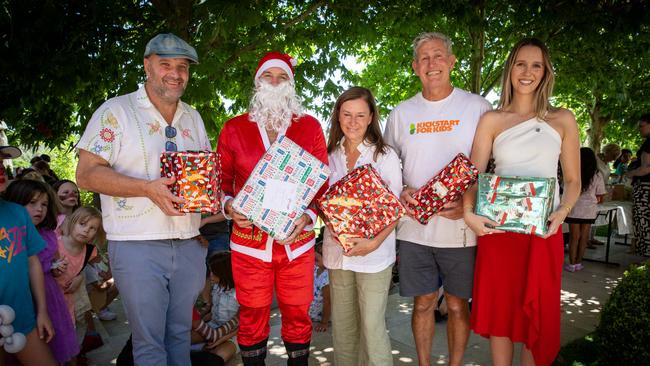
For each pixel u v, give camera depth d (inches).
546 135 94.5
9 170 234.2
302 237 95.7
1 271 84.0
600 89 333.1
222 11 152.4
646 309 110.3
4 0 142.5
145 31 172.7
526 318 95.0
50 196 109.9
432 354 135.5
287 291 95.3
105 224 86.4
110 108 84.1
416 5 242.2
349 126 99.7
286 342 99.0
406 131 110.5
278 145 90.4
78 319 129.9
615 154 358.3
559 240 94.9
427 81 106.6
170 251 88.1
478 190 92.4
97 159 83.0
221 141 97.1
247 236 93.6
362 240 93.1
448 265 106.8
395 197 92.5
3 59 144.5
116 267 85.1
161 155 80.0
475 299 100.0
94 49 163.0
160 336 87.5
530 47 95.4
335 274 105.0
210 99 170.7
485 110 106.9
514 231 88.7
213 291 140.4
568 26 236.2
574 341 142.9
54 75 153.3
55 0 150.6
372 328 100.8
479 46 303.3
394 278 207.3
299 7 243.3
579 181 95.2
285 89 95.5
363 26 230.1
